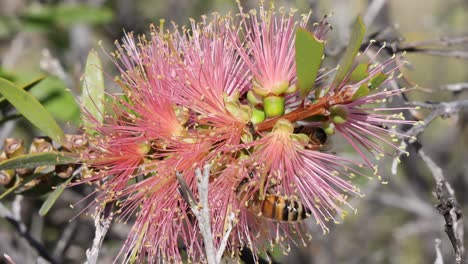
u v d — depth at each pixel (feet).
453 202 0.47
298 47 0.40
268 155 0.44
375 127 0.46
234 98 0.46
